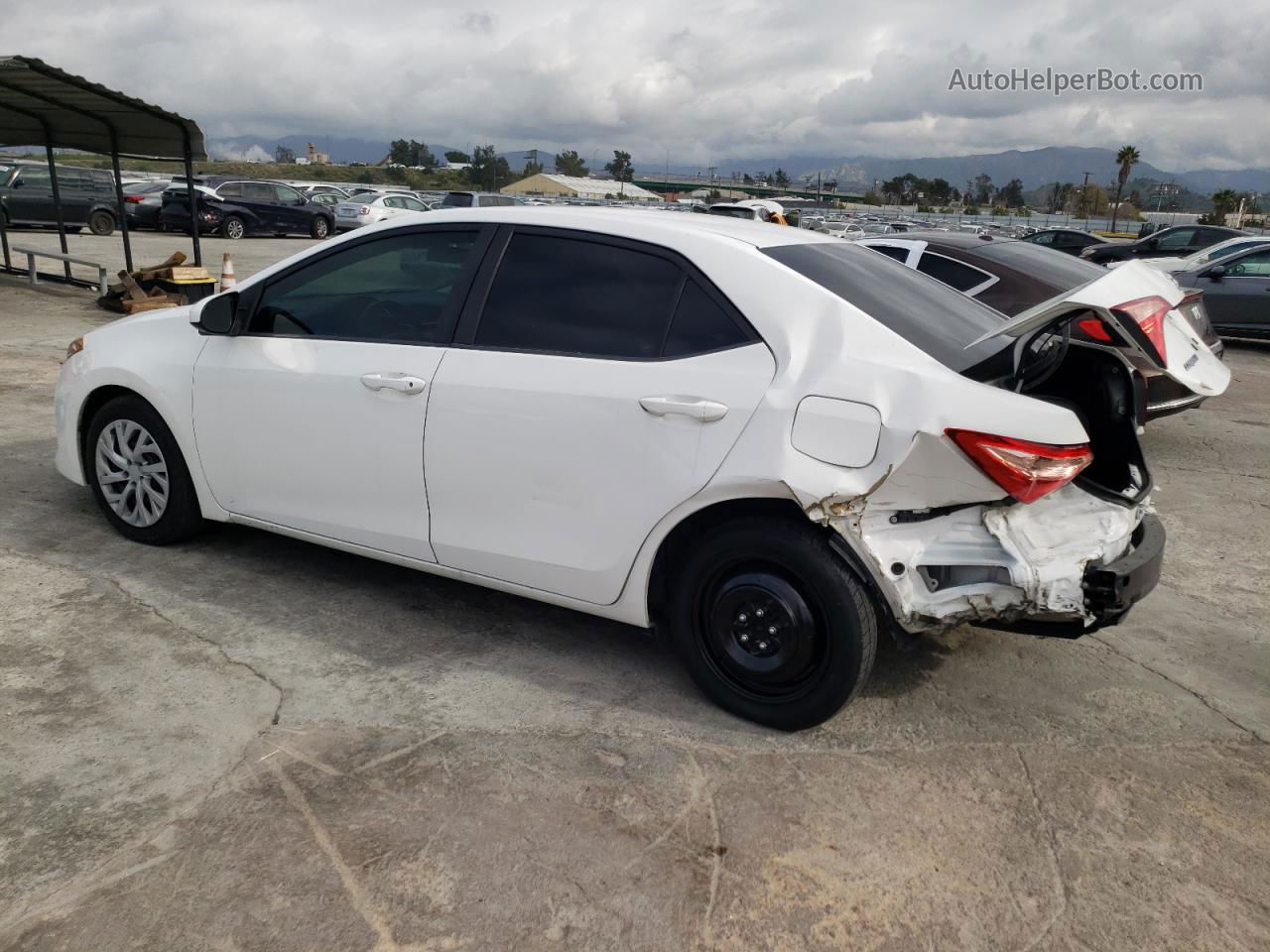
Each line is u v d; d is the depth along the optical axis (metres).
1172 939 2.28
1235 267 12.41
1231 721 3.29
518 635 3.68
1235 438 7.66
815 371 2.83
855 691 2.94
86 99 11.13
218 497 4.04
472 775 2.79
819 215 53.09
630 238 3.22
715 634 3.11
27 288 13.44
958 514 2.83
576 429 3.10
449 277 3.49
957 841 2.60
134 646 3.43
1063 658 3.69
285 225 27.66
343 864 2.40
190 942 2.14
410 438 3.43
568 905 2.30
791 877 2.43
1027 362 3.06
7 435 6.00
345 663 3.40
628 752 2.94
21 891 2.26
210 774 2.73
